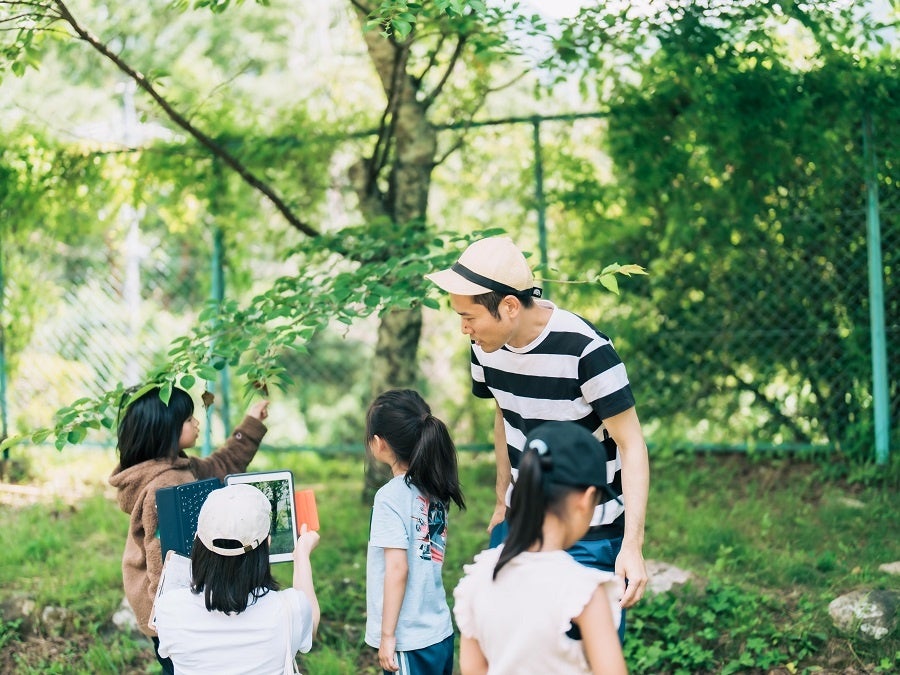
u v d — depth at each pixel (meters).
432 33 5.11
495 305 2.73
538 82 5.54
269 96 9.46
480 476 6.35
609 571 2.93
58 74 10.11
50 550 5.12
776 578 4.36
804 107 5.51
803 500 5.54
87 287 6.96
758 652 3.83
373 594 3.04
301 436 8.84
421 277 4.20
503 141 6.20
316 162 6.15
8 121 6.29
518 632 2.03
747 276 6.09
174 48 10.64
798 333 6.07
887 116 5.61
